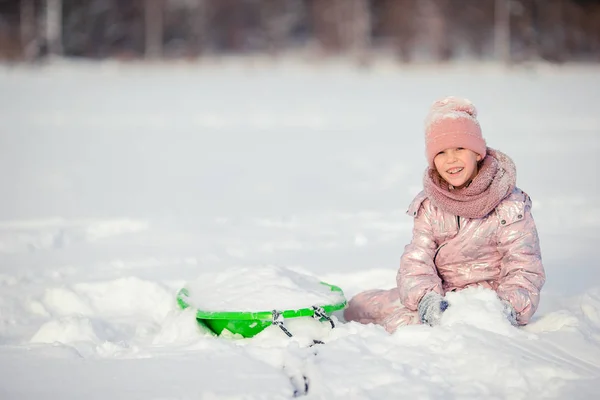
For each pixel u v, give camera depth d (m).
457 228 5.76
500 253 5.79
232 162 17.78
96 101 33.62
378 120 26.89
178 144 21.09
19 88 38.84
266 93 38.56
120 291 7.05
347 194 13.39
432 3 77.50
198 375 4.75
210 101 34.38
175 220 11.25
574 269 7.77
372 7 83.38
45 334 5.86
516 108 29.11
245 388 4.54
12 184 14.62
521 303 5.49
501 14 72.62
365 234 10.00
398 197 12.95
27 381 4.76
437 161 5.61
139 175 15.92
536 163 15.84
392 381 4.52
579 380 4.51
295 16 84.00
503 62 66.00
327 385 4.51
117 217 11.48
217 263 8.54
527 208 5.71
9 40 71.19
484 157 5.64
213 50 81.06
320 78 50.19
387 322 5.78
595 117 25.53
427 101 33.72
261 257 8.78
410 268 5.77
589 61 70.62
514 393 4.39
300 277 6.31
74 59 68.56
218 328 5.69
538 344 5.00
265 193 13.69
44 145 20.50
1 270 8.21
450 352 4.86
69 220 11.20
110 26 78.69
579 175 14.25
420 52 77.12
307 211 11.87
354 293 7.15
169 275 7.98
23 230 10.39
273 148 20.17
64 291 6.88
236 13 83.44
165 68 60.88
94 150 19.77
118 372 4.85
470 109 5.70
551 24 80.75
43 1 70.12
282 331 5.49
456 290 5.91
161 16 78.94
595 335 5.30
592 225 9.98
